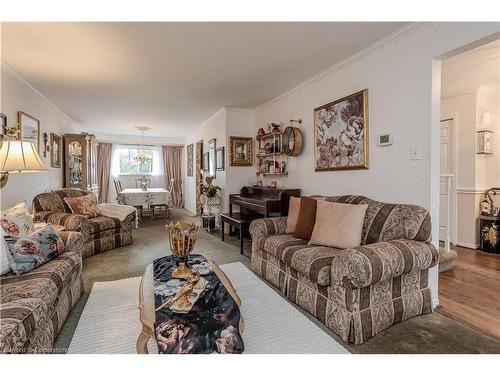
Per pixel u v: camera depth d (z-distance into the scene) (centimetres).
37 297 150
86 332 185
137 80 350
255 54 276
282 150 405
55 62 292
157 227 559
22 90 344
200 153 677
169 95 416
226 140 491
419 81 221
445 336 180
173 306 146
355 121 280
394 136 242
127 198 606
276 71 322
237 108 494
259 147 471
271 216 364
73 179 539
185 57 282
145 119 593
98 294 244
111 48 261
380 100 255
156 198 636
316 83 340
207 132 610
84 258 346
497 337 179
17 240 186
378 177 259
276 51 270
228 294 162
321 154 329
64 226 328
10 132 284
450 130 420
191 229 201
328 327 190
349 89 290
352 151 285
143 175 856
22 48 259
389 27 226
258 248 287
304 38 244
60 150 511
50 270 186
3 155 220
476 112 392
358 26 225
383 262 172
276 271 255
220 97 429
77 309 216
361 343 172
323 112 324
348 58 284
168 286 172
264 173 458
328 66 308
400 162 238
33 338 141
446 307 219
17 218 212
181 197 894
